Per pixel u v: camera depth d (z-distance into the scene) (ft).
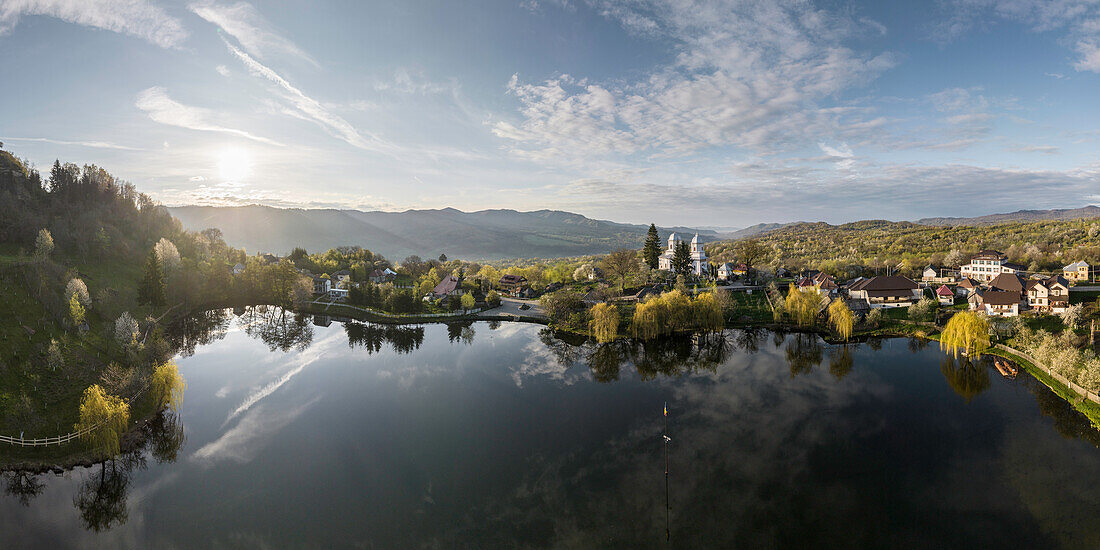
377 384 271.28
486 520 149.48
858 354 322.96
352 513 153.99
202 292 494.18
